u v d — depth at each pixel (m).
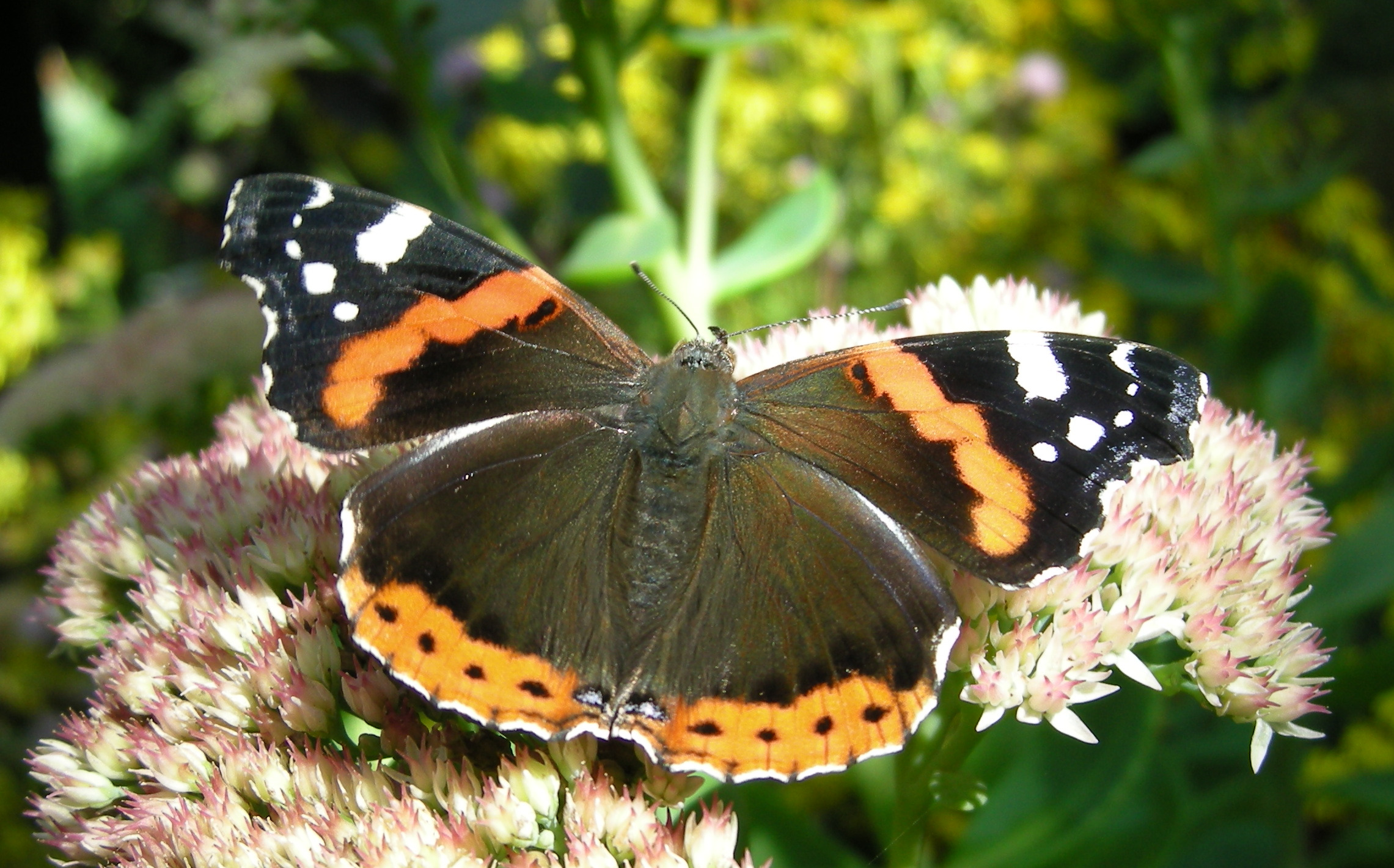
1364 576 0.21
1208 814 0.22
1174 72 0.27
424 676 0.15
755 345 0.19
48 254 0.40
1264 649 0.17
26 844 0.25
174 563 0.18
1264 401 0.25
